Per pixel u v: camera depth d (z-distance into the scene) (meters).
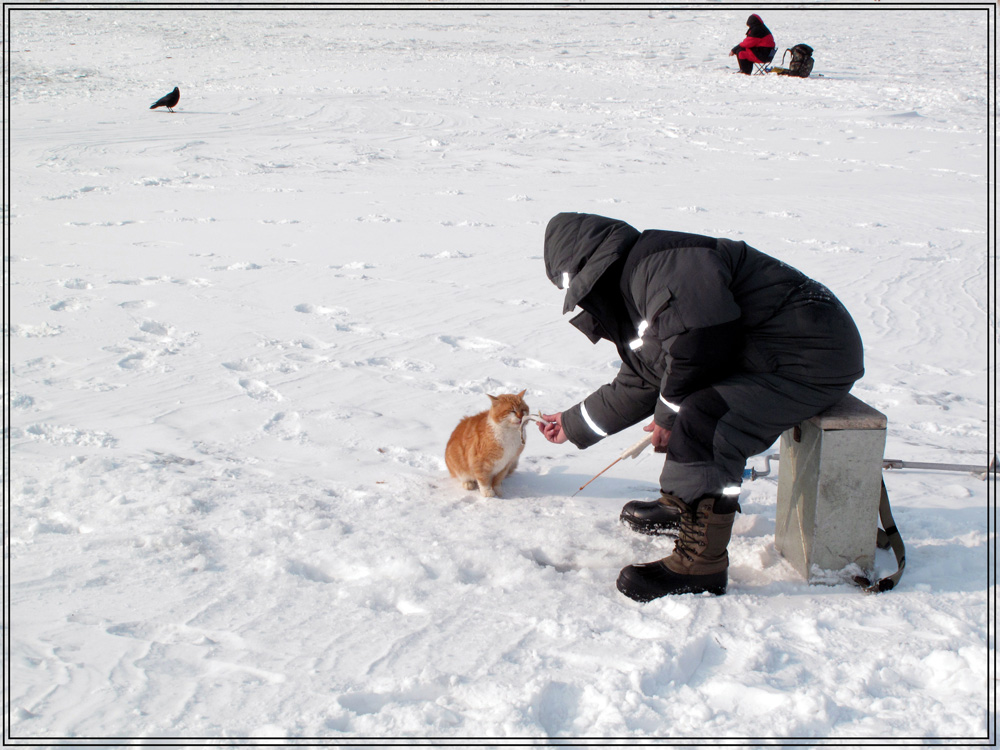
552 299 7.73
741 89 24.95
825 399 2.88
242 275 8.35
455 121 20.55
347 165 15.89
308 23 39.88
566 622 2.72
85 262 8.75
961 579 3.11
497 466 3.81
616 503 3.88
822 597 2.97
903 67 28.00
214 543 3.29
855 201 12.31
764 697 2.35
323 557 3.20
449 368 5.87
